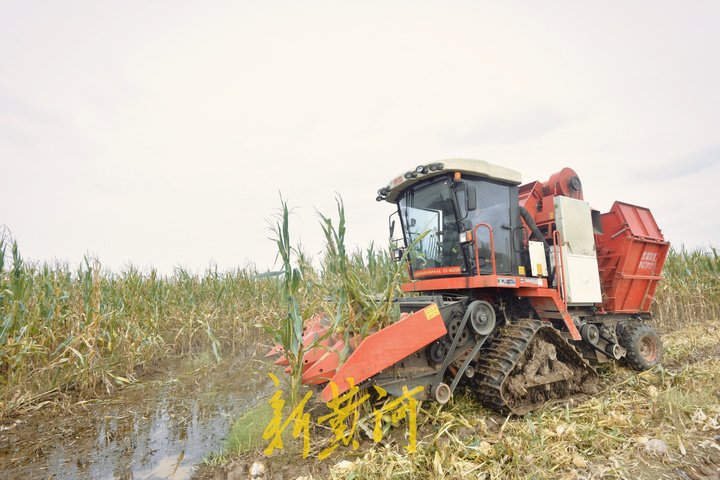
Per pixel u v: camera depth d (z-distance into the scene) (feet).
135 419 15.30
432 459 10.58
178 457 12.06
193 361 24.07
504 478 9.99
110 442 13.28
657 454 10.97
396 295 20.15
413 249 18.22
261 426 13.55
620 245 21.20
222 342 27.12
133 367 22.68
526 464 10.51
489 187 16.98
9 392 16.96
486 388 14.05
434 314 13.48
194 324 26.84
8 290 18.48
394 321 13.41
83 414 15.88
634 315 22.53
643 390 16.08
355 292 12.66
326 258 13.10
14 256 18.22
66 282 24.62
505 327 16.20
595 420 12.97
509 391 14.07
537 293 17.01
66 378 18.11
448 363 13.88
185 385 19.62
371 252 21.40
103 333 20.48
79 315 20.22
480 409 14.49
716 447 11.19
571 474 10.11
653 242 22.16
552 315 17.75
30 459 12.17
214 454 12.14
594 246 20.17
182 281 30.50
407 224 18.61
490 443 11.64
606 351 19.81
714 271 34.12
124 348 21.27
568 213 19.16
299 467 10.83
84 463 11.84
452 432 12.46
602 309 21.07
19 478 11.07
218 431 13.97
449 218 16.39
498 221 17.01
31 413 15.92
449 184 15.98
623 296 21.47
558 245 18.61
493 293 17.21
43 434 14.02
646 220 22.97
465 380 15.55
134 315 22.97
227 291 29.14
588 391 16.34
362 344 11.92
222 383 19.84
